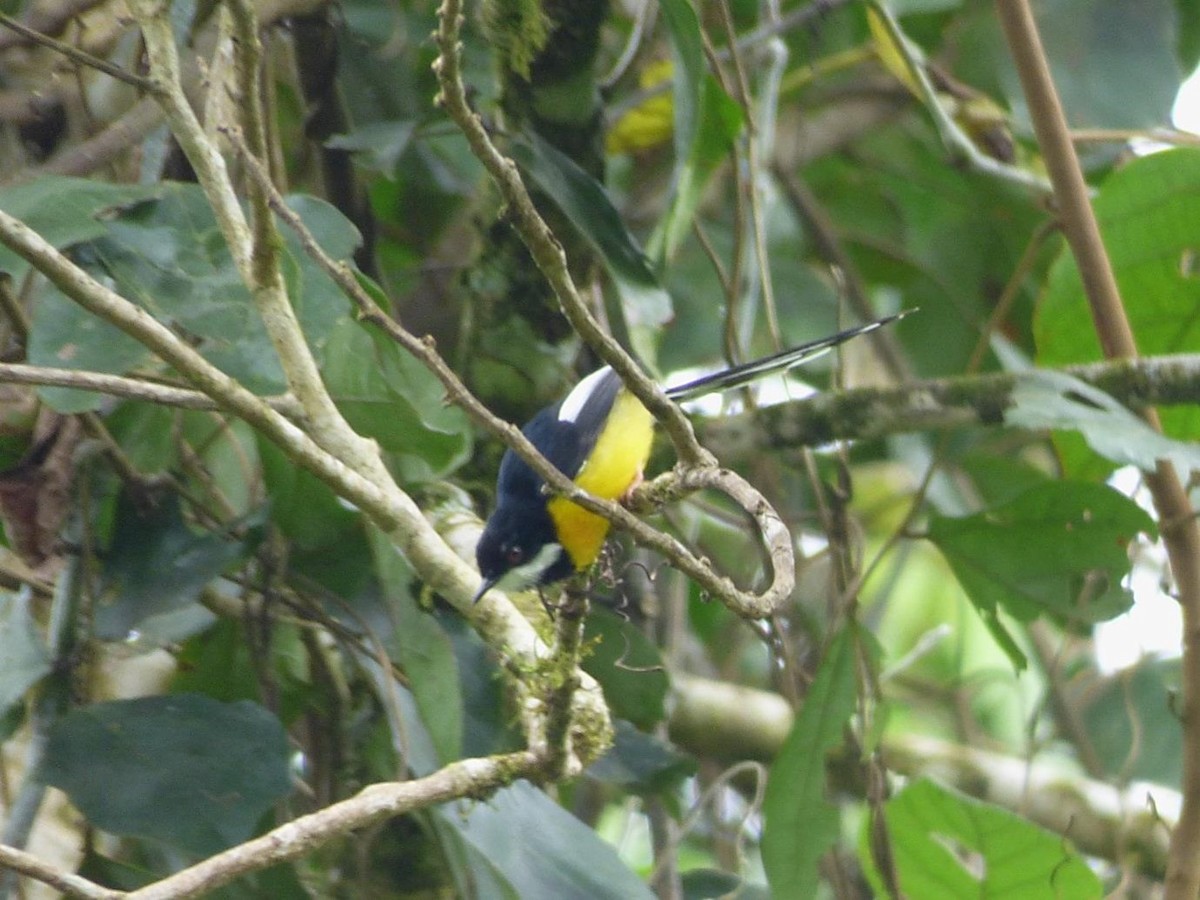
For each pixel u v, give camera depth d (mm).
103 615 7484
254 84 6160
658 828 9805
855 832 12406
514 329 9438
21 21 8609
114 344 6676
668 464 9781
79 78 8406
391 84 10906
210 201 6285
